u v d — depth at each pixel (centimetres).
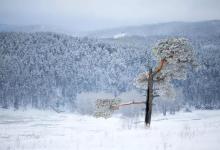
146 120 1952
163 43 1938
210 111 16388
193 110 16262
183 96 17200
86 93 18075
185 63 1942
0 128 7369
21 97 16575
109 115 1989
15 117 13875
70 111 16012
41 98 17050
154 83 2017
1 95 16150
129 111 7869
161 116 13462
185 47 1903
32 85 17475
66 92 17838
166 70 1980
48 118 13550
